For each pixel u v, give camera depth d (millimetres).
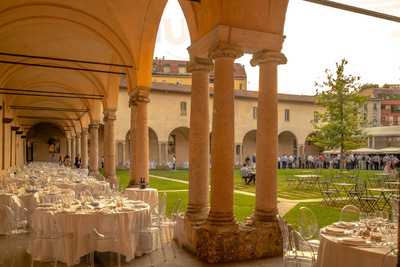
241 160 42344
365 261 4562
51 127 44469
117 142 37844
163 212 8727
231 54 7020
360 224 6141
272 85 7543
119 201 7973
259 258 6965
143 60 13000
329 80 24703
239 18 7121
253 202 14500
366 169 36312
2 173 20453
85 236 6816
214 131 7078
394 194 14398
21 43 15148
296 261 5691
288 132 46469
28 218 10336
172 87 40156
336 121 24562
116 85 18938
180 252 7512
